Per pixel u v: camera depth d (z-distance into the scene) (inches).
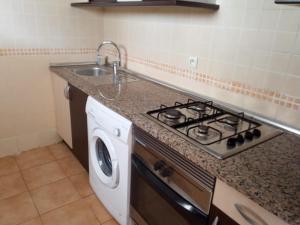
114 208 65.4
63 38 94.7
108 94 65.9
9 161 92.0
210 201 37.9
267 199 29.7
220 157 37.5
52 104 100.7
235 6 53.7
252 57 53.0
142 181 52.9
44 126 101.7
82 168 90.1
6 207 70.9
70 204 73.4
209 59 62.0
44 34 90.4
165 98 65.3
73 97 79.6
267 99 52.1
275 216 29.7
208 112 56.2
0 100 89.1
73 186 80.8
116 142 57.0
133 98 63.9
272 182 32.9
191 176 40.2
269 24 48.8
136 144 52.4
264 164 37.1
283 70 48.4
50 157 96.0
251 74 53.9
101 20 101.1
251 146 42.0
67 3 91.6
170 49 72.6
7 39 84.0
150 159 49.3
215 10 57.6
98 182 70.7
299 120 47.8
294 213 27.7
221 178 34.1
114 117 56.0
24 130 97.3
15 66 88.2
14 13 82.6
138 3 61.5
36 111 97.7
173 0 51.4
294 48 46.1
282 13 46.5
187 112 56.0
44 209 71.1
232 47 56.2
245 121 52.3
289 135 47.6
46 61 93.9
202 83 65.3
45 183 81.5
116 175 59.3
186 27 65.9
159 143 45.9
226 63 58.3
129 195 58.9
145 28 80.0
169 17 70.4
